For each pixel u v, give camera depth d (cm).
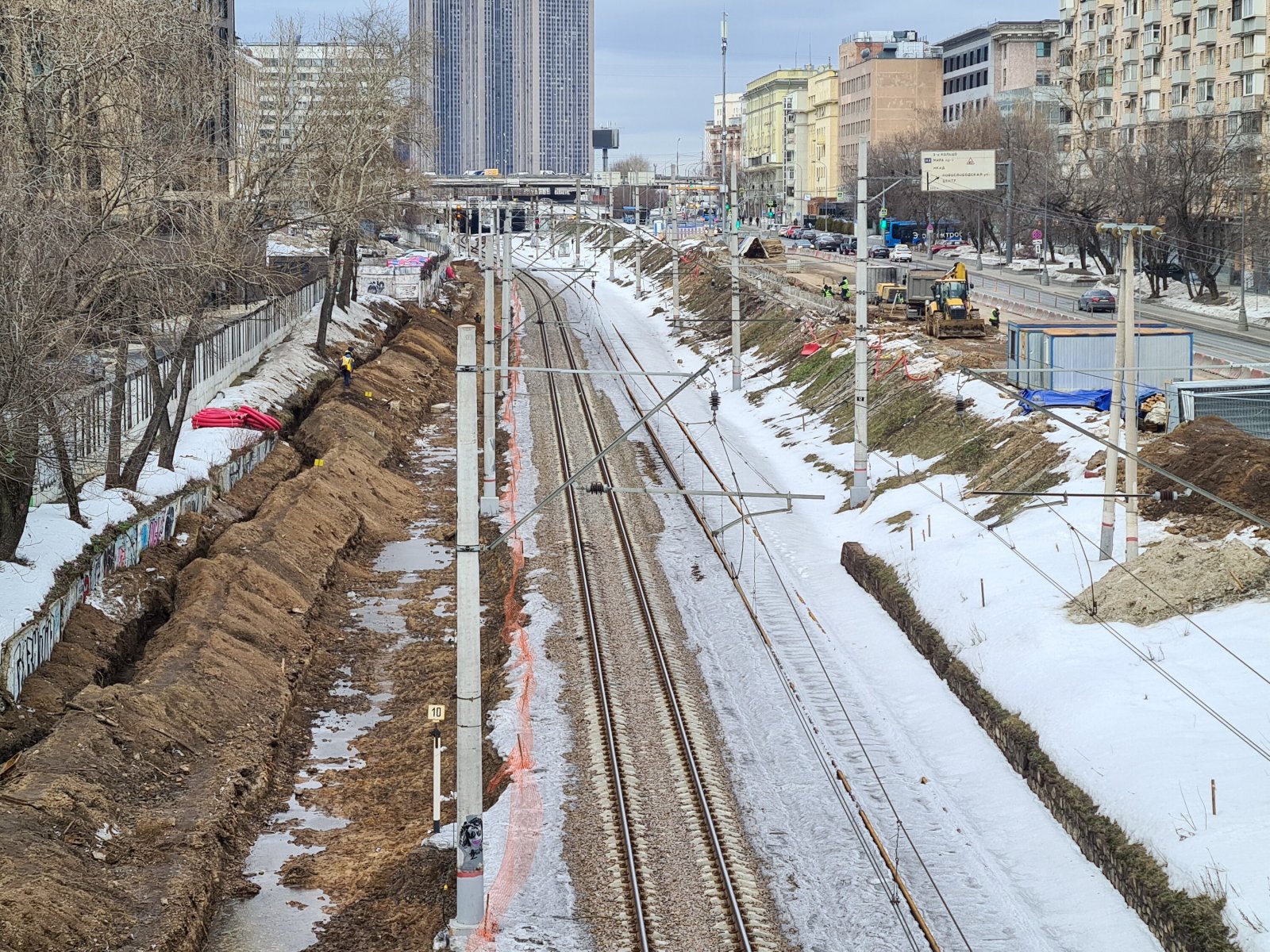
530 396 7438
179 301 3956
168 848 2422
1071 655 3117
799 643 3688
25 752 2592
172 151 3853
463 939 2220
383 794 2856
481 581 4444
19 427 2981
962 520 4334
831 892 2398
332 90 6794
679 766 2880
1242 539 3488
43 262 3058
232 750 2869
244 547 4059
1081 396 5059
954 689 3294
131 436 4700
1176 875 2252
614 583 4141
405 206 10525
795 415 6719
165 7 3831
